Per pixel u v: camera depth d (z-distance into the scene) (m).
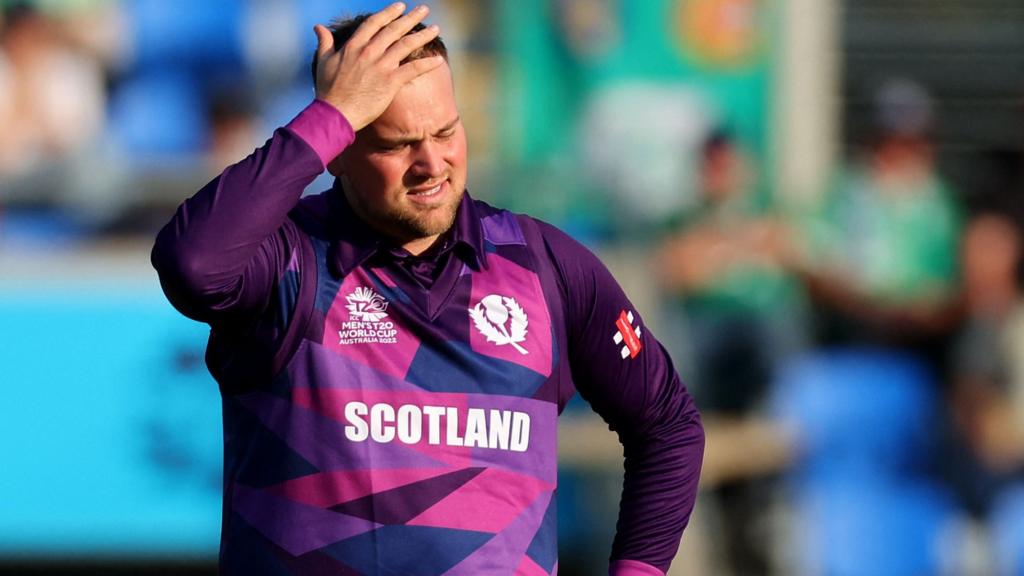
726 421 22.84
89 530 21.36
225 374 8.66
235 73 26.20
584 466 21.08
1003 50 30.50
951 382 23.64
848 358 23.81
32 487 21.33
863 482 23.28
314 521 8.44
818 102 27.11
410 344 8.53
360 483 8.41
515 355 8.66
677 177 24.77
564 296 8.91
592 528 21.59
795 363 23.50
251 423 8.58
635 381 9.16
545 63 26.03
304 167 8.12
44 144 25.25
